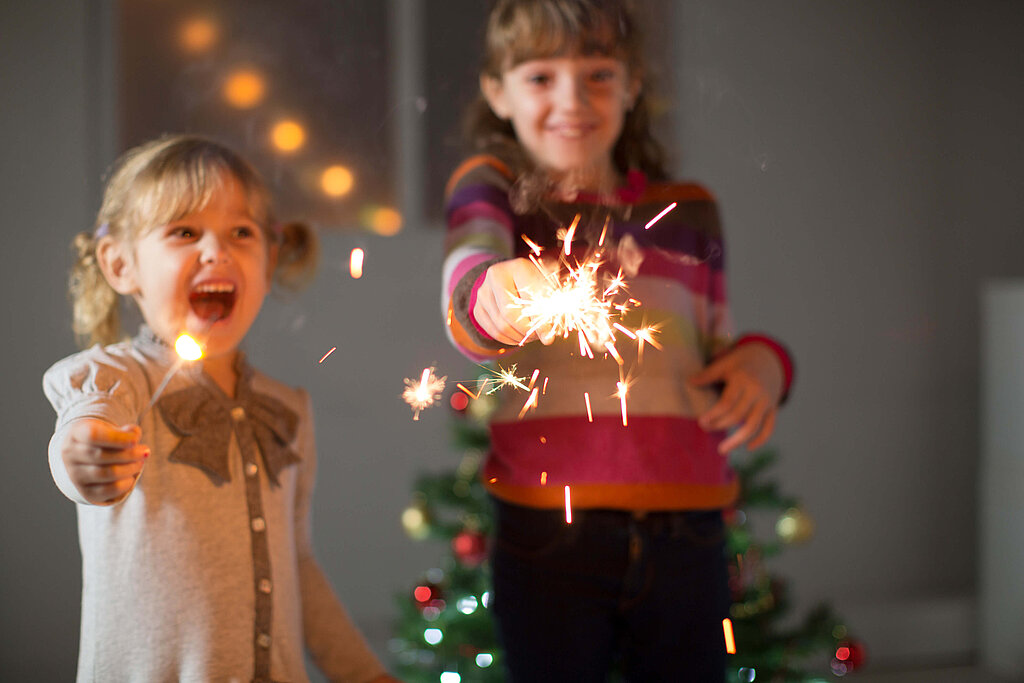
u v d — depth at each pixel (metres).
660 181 1.33
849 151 2.91
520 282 0.85
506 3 1.21
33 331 2.36
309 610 1.16
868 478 2.92
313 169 2.57
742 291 2.82
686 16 2.73
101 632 0.96
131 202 1.06
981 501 2.73
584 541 1.10
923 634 2.74
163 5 2.47
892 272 2.95
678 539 1.13
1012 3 2.98
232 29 2.52
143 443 1.00
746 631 1.77
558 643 1.09
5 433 2.35
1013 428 2.58
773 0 2.82
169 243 1.04
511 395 1.16
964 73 2.97
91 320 1.17
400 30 2.63
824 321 2.90
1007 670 2.60
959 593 2.94
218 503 1.02
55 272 2.38
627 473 1.10
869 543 2.91
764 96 2.82
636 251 1.16
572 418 1.11
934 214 2.97
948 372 2.98
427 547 2.67
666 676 1.12
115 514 0.98
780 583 1.94
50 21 2.41
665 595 1.11
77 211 2.40
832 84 2.88
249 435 1.07
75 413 0.90
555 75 1.17
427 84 2.65
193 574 0.98
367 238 2.61
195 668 0.96
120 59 2.45
